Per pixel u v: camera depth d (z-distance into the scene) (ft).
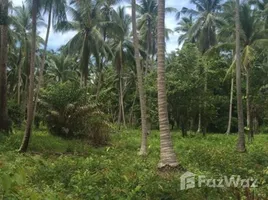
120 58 118.83
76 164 35.83
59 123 76.18
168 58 136.05
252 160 42.11
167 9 124.36
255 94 94.43
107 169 33.71
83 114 75.31
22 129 87.81
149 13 124.98
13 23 110.11
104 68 154.20
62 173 31.12
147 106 102.01
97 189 24.59
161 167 34.30
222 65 116.06
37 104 79.66
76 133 75.82
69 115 75.77
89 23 102.83
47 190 25.07
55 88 80.18
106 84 154.20
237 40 64.85
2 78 68.74
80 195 24.71
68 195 24.77
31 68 54.03
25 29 128.16
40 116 82.84
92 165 36.14
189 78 96.68
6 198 15.90
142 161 41.55
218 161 39.06
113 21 112.47
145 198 23.71
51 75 167.73
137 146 65.16
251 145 71.46
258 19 84.12
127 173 31.68
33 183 28.22
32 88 54.08
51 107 77.97
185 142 77.71
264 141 86.89
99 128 71.97
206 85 100.99
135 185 26.43
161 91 35.55
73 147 58.44
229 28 83.25
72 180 28.25
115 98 157.07
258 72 102.27
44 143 60.90
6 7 62.13
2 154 46.09
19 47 143.54
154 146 65.00
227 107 136.87
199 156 44.45
